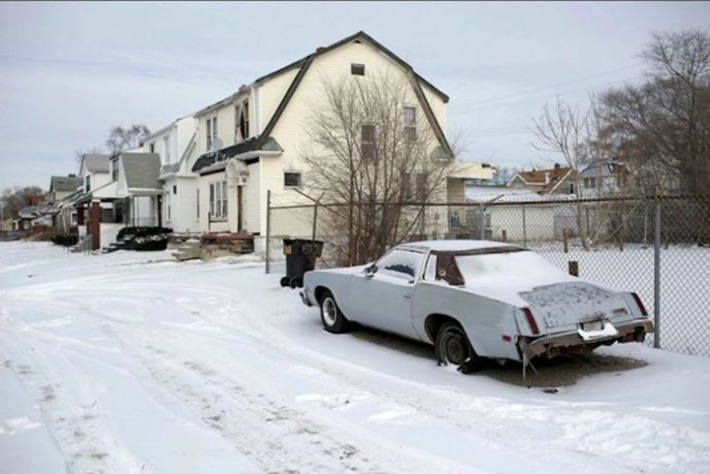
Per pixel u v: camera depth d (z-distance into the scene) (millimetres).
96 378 6766
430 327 7156
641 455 4434
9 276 19500
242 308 11297
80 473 4316
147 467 4426
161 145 34188
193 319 10500
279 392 6191
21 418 5457
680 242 21484
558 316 6043
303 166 22828
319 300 9398
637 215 23141
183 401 5941
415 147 16859
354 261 13008
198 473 4332
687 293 11750
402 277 7684
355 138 16312
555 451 4590
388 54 23391
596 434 4848
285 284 13281
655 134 31062
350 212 12992
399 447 4754
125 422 5359
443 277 7059
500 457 4516
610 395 5762
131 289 14836
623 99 34250
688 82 31859
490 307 6203
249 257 21375
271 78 22859
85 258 26625
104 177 44500
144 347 8320
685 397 5512
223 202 25828
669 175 30047
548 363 6961
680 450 4449
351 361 7391
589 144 28375
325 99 22594
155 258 24422
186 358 7660
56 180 75625
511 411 5445
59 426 5262
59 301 13117
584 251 21609
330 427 5211
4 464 4461
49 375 6898
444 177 18875
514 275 7086
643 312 6605
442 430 5082
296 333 9094
